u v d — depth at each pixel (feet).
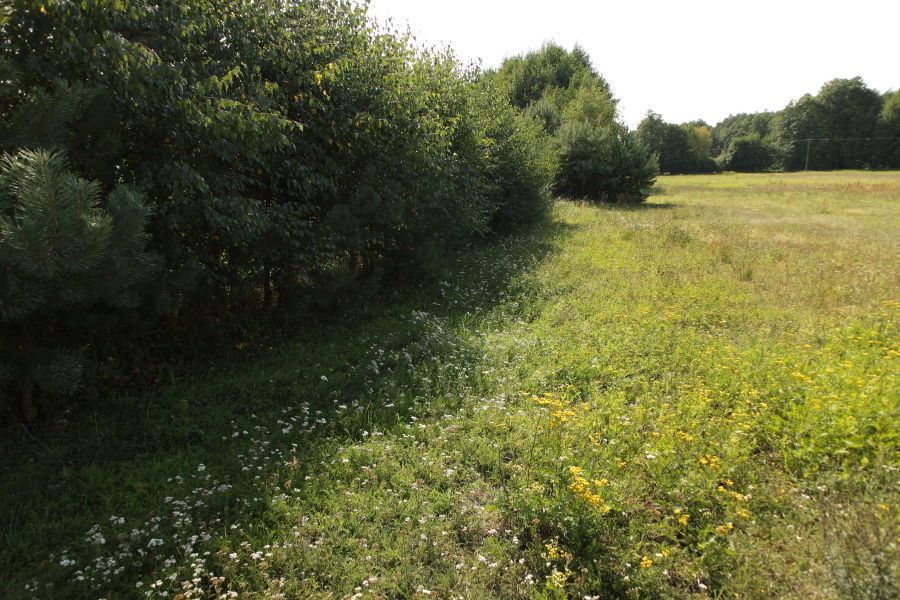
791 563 10.19
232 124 16.84
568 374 19.17
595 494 11.57
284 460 14.56
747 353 19.65
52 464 14.16
